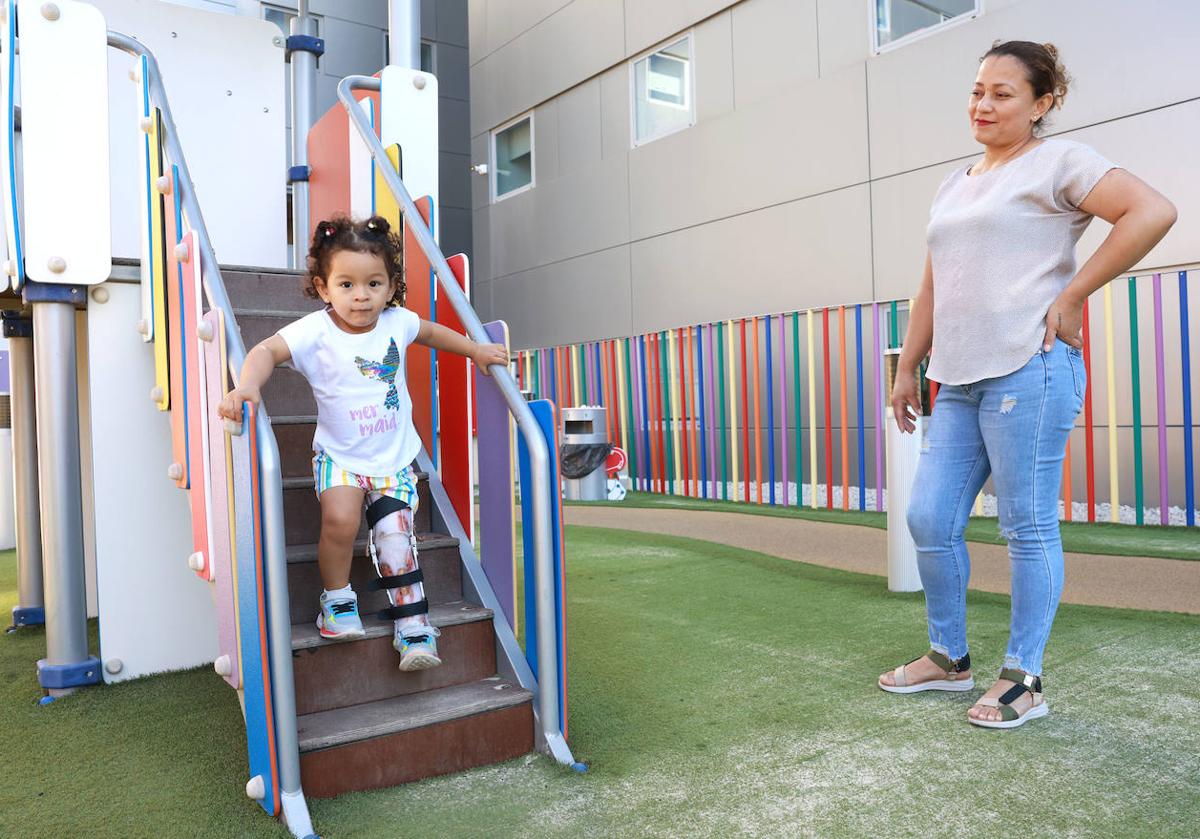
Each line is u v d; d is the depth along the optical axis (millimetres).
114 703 2553
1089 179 2037
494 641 2283
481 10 11734
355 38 11539
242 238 4105
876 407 6746
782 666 2732
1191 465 5445
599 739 2160
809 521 6215
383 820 1742
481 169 11492
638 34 9336
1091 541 4922
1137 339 5609
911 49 6891
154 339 2551
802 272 7766
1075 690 2398
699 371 8258
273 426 2510
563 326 10516
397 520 2076
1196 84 5465
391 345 2125
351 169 3225
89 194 2680
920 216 6891
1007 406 2168
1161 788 1791
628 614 3463
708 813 1747
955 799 1776
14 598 4184
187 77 3986
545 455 2062
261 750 1760
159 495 2855
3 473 5949
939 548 2379
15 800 1860
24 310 3439
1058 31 6059
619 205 9672
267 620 1742
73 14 2652
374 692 2092
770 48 7996
